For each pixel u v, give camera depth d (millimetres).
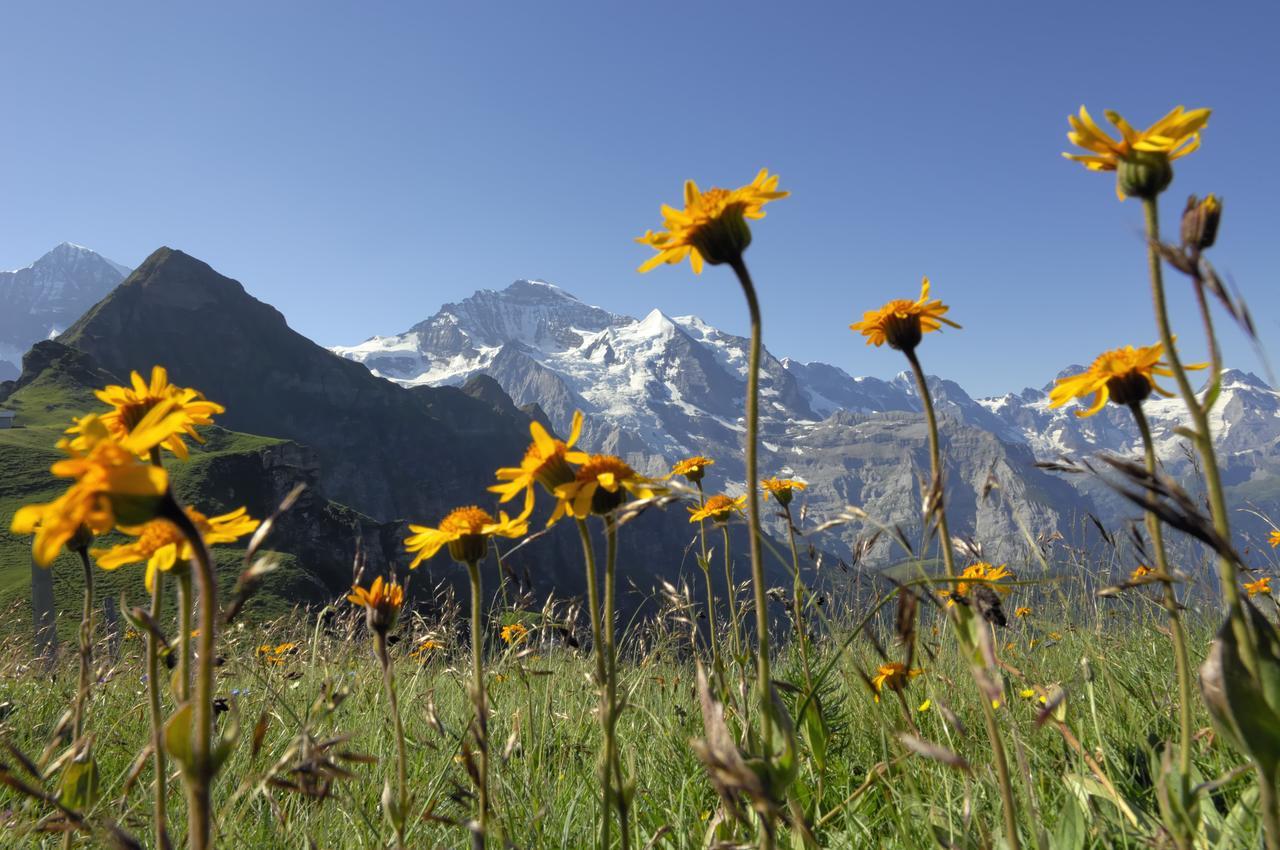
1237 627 1257
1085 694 3152
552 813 2691
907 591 1605
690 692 3895
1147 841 1813
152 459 2023
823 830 2455
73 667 4699
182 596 1585
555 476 2010
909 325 2062
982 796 2381
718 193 1682
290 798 2730
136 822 2475
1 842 2232
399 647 4094
